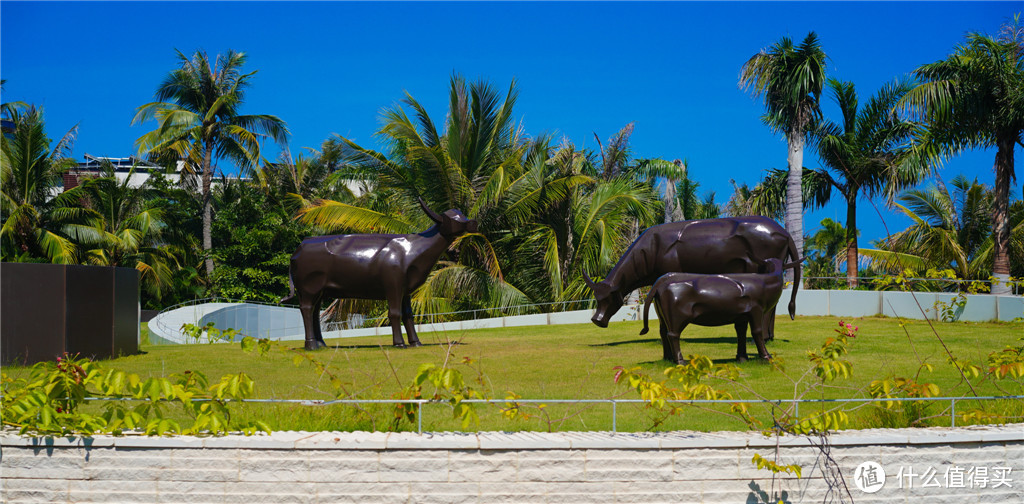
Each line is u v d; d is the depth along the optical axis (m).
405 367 12.83
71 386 6.40
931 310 20.75
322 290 16.42
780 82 21.66
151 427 6.21
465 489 6.06
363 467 6.05
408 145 26.11
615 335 18.95
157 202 35.53
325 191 42.22
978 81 19.98
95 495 6.05
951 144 21.42
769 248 15.41
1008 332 17.20
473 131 27.67
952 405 6.82
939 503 6.33
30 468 6.10
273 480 6.03
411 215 26.88
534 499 6.09
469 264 27.06
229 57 37.88
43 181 31.34
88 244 31.70
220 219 37.44
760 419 7.95
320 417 7.46
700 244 15.66
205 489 6.04
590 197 29.73
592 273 27.50
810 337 16.73
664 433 6.64
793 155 22.34
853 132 23.59
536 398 9.40
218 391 6.37
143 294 36.94
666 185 32.69
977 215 28.00
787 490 6.21
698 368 7.06
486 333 21.22
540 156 27.77
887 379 7.17
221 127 36.62
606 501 6.10
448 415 8.36
